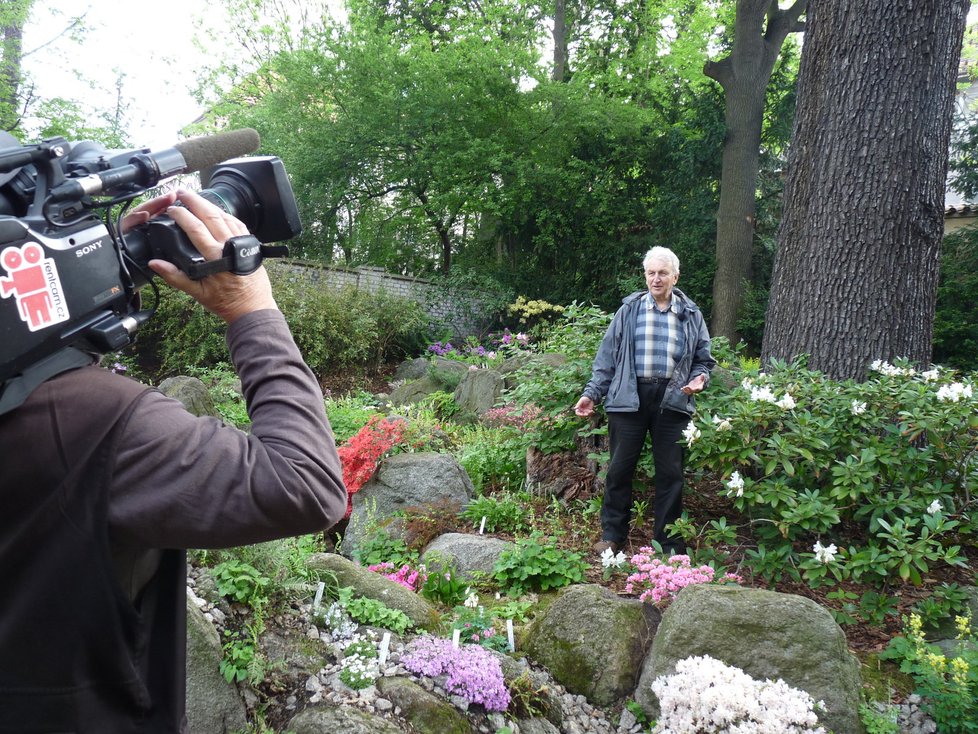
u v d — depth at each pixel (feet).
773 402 13.65
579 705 9.98
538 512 17.02
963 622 10.55
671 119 55.11
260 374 3.13
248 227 3.61
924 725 9.77
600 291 52.29
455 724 8.20
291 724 7.83
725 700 8.50
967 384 14.48
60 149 2.78
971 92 68.39
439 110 52.01
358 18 56.08
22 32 41.22
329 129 52.26
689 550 14.15
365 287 42.22
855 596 11.96
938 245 17.49
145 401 2.83
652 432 14.75
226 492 2.73
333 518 3.00
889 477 13.71
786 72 54.54
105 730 2.77
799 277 18.13
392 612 9.72
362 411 23.95
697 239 50.37
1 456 2.59
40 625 2.62
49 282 2.62
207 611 8.42
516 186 51.47
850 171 17.26
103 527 2.65
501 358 33.68
